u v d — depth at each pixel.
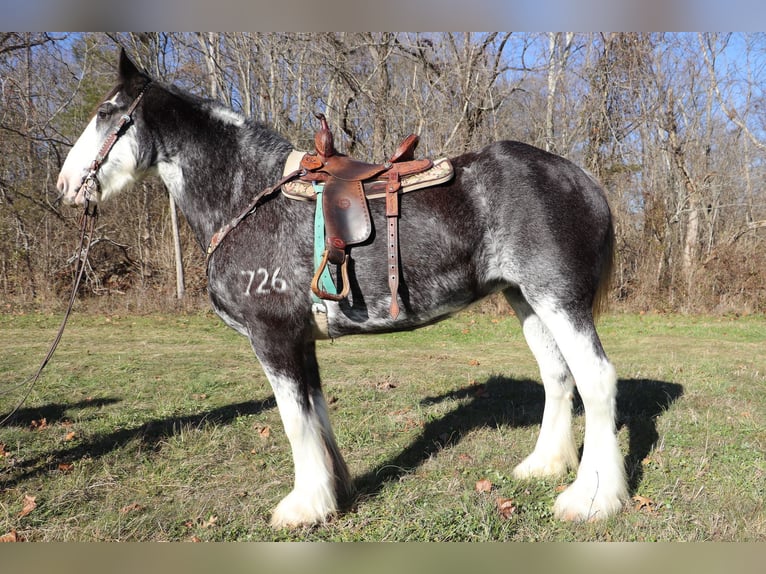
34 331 9.28
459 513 2.69
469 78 12.43
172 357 7.19
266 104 13.56
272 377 2.63
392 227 2.52
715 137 15.37
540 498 2.88
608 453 2.66
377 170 2.62
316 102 14.38
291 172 2.70
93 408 4.68
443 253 2.56
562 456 3.15
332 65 12.45
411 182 2.59
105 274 13.39
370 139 13.74
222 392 5.28
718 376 5.70
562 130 14.38
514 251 2.58
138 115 2.80
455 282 2.61
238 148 2.80
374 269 2.54
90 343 8.26
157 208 14.05
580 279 2.57
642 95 14.23
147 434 3.99
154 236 13.70
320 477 2.67
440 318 2.75
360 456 3.53
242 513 2.79
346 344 8.43
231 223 2.66
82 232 2.83
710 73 14.46
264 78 13.20
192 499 2.95
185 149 2.83
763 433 3.80
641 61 13.89
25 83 13.32
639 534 2.50
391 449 3.64
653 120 14.26
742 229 13.30
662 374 5.82
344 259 2.46
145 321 10.45
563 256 2.54
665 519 2.61
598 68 13.95
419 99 13.28
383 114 12.73
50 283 12.41
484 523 2.58
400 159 2.72
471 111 13.09
